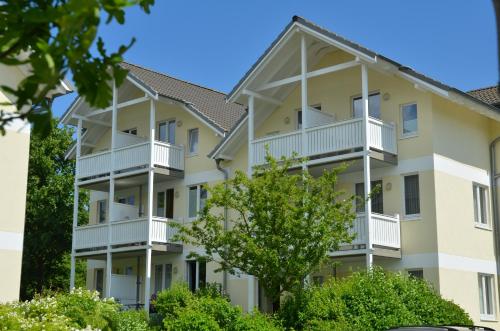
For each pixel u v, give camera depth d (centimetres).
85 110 3064
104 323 1557
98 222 3256
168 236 2741
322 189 1820
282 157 1903
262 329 1550
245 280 2600
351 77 2445
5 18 404
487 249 2392
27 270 4041
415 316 1700
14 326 1185
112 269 3105
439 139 2275
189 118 2912
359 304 1641
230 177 2722
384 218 2206
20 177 1605
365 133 2198
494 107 2381
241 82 2483
